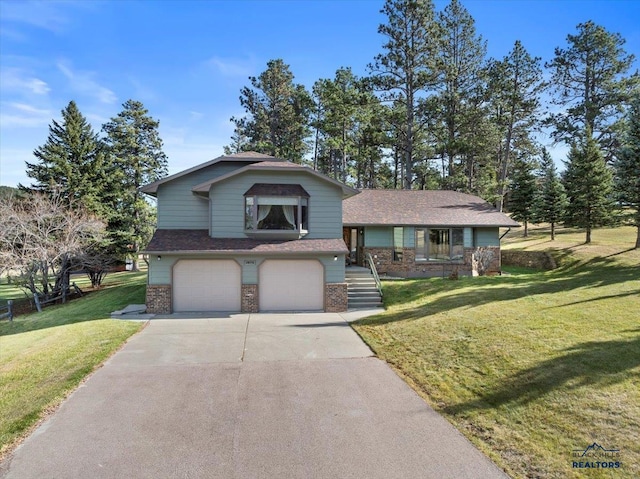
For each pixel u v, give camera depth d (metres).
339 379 7.52
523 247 26.66
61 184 23.61
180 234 16.41
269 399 6.55
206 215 17.28
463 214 21.89
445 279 18.39
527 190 32.03
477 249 21.58
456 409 6.04
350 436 5.25
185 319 13.91
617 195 18.78
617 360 6.68
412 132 31.34
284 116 41.59
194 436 5.28
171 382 7.39
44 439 5.24
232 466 4.55
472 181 35.22
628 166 17.73
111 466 4.58
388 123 31.22
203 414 5.96
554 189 27.97
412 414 5.93
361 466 4.52
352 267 21.08
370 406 6.23
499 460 4.59
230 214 16.14
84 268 24.23
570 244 24.83
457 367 7.70
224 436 5.27
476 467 4.46
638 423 4.91
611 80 35.16
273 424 5.62
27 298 23.38
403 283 18.14
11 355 9.72
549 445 4.78
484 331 9.38
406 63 29.83
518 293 13.37
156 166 38.00
